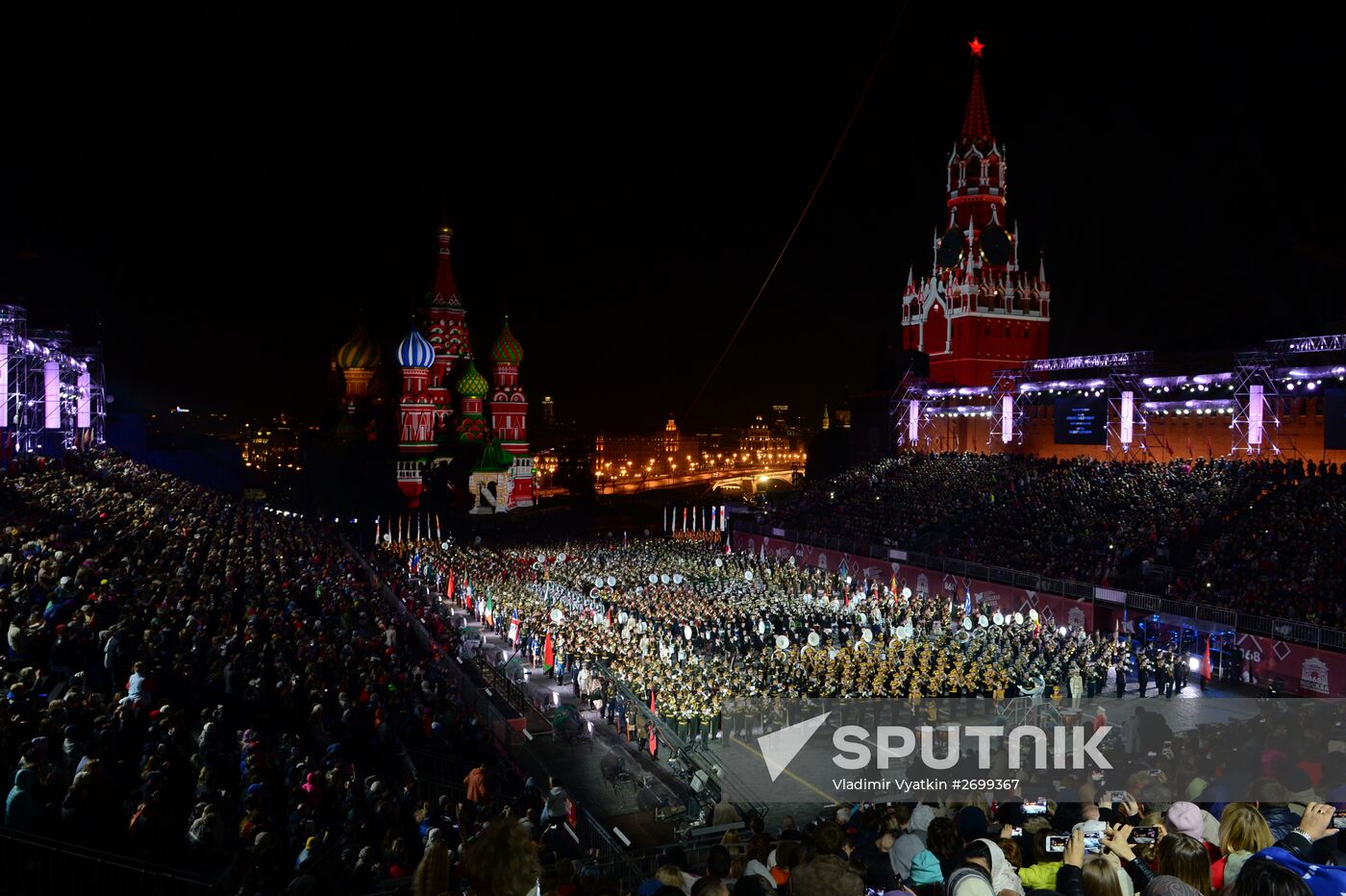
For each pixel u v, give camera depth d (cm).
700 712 3747
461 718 2980
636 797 3278
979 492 7419
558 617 5078
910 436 9506
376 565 6962
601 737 3972
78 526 3700
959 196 10019
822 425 18425
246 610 3111
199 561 3816
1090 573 5447
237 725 2261
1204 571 5025
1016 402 8538
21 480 4606
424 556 8138
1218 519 5503
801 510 8981
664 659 4156
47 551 2998
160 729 1825
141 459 11094
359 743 2464
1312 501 5147
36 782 1489
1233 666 4319
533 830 2211
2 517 3531
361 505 12850
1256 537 5059
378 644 3397
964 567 6150
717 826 2952
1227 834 902
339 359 15075
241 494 12775
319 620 3391
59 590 2534
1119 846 952
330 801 1820
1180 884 721
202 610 2892
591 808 3172
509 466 13525
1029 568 5825
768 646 4938
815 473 11094
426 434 13600
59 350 6850
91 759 1524
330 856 1450
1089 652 4181
